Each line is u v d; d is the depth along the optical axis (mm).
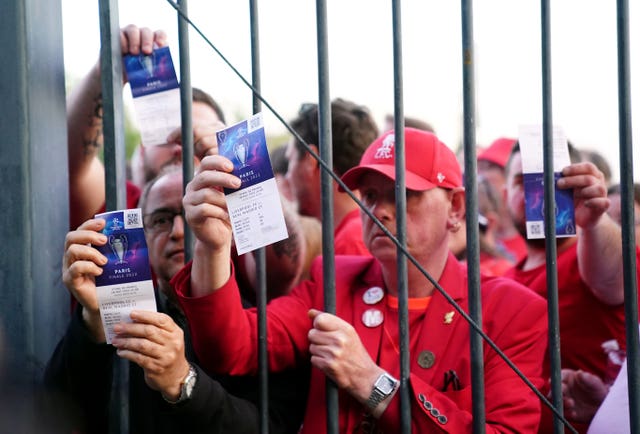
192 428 2061
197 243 2057
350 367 2062
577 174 2383
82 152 2965
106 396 2203
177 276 2119
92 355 2072
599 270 2771
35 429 2027
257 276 2111
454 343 2254
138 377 2330
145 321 1938
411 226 2355
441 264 2369
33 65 2070
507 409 2143
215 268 2062
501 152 3377
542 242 3012
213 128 2756
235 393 2318
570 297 2902
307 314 2322
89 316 2027
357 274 2457
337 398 2096
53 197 2150
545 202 2033
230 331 2115
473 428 2018
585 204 2475
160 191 2662
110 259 1956
